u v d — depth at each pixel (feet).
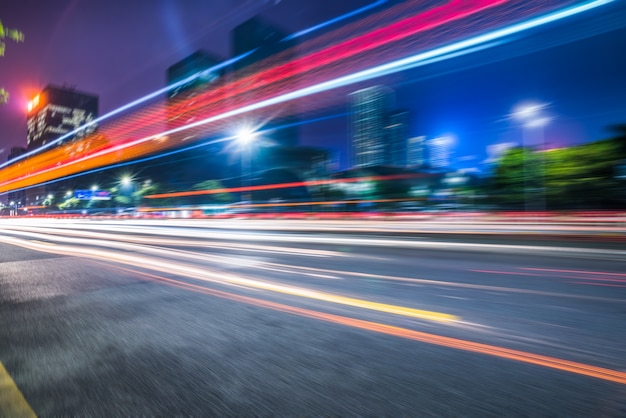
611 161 109.60
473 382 8.87
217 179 402.31
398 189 229.86
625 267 26.53
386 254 35.68
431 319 14.19
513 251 36.32
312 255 35.81
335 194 223.30
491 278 22.68
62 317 14.99
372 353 10.78
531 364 9.89
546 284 20.71
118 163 259.80
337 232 67.77
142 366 10.05
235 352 10.98
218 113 244.83
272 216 132.26
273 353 10.87
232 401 8.13
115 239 63.72
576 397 8.11
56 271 27.45
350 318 14.39
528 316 14.44
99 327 13.58
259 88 217.15
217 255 36.76
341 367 9.83
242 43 507.30
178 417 7.52
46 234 85.30
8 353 11.10
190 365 10.08
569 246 38.70
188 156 415.23
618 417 7.32
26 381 9.20
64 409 7.89
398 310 15.51
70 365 10.17
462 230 58.59
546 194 120.26
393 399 8.09
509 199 131.13
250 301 17.42
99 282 22.74
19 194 469.98
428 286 20.47
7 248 48.52
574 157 116.67
